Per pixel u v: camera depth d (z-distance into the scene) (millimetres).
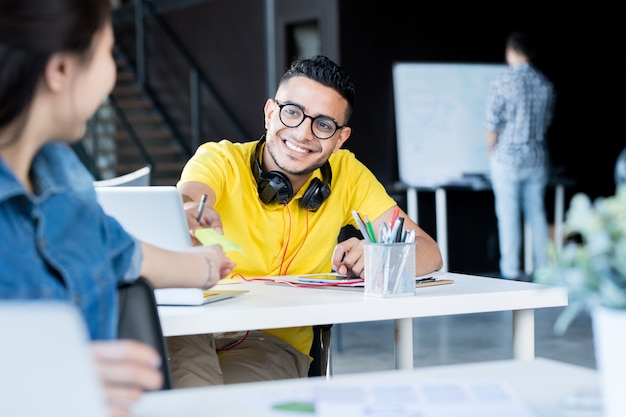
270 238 2426
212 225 2027
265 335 2266
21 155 1138
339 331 5160
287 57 8555
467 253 8367
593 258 802
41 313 689
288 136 2352
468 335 5648
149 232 1775
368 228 1954
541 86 7180
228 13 9562
